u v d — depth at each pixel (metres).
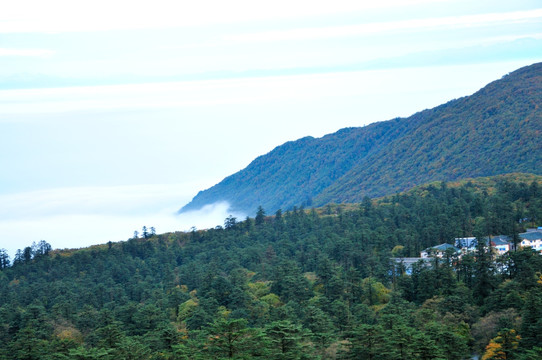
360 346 114.88
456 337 121.12
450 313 139.12
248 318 159.25
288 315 149.00
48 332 156.38
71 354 114.75
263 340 109.81
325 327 136.88
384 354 111.75
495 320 129.25
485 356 117.44
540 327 112.69
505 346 115.75
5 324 164.50
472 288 161.75
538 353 108.75
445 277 162.75
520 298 138.00
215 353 110.19
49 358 128.88
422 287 163.00
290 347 111.31
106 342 129.88
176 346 123.56
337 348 121.62
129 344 123.56
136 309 165.25
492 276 159.62
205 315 155.62
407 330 115.81
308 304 160.12
